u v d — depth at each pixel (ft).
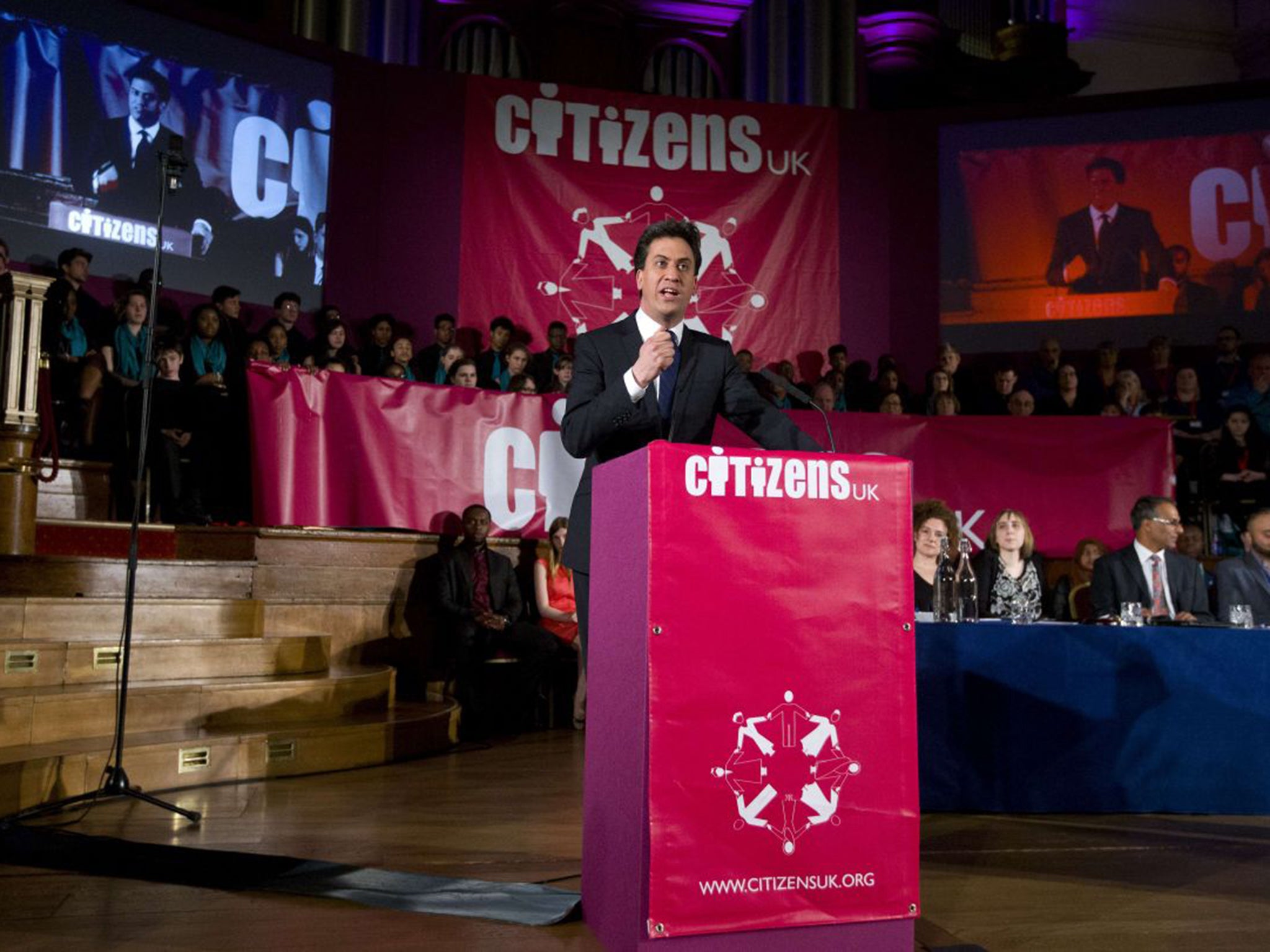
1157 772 11.48
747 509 5.80
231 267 26.37
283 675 15.39
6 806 10.01
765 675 5.74
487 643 18.56
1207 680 11.55
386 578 19.22
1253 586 14.44
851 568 5.96
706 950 5.57
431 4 35.60
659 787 5.52
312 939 6.47
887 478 6.08
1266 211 29.63
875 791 5.89
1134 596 14.67
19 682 12.37
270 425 18.83
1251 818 11.23
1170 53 41.16
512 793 12.13
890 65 38.96
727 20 38.01
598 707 6.52
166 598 14.76
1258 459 27.89
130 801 11.03
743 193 30.40
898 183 31.19
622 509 6.11
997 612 15.31
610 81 37.24
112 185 24.73
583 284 29.58
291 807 11.04
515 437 20.84
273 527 18.26
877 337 30.63
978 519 21.85
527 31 36.52
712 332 29.86
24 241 23.50
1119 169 30.42
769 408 7.25
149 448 20.10
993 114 31.09
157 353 22.50
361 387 19.61
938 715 11.68
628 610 5.95
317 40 32.42
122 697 10.65
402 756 14.85
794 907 5.68
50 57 24.12
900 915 5.86
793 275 30.42
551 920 6.74
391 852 9.02
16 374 16.11
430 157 29.17
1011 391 28.73
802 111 30.94
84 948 6.30
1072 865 8.96
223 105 26.55
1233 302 29.60
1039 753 11.53
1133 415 27.27
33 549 16.24
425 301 28.78
